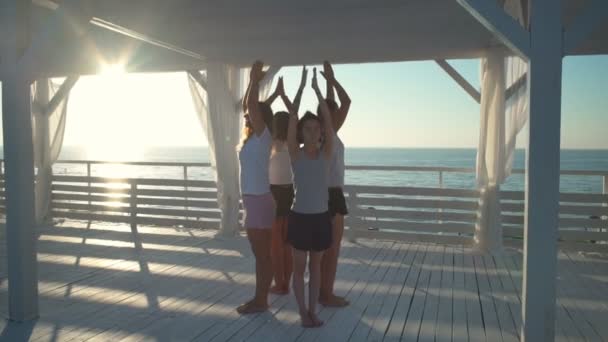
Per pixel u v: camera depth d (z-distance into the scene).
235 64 5.93
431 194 5.62
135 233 6.21
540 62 2.12
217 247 5.37
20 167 2.97
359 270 4.39
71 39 2.93
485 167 5.11
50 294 3.64
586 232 5.17
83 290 3.74
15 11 2.90
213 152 6.17
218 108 5.86
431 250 5.24
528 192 2.18
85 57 5.56
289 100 3.42
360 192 5.84
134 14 3.72
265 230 3.13
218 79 5.81
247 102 3.02
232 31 4.22
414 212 5.69
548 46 2.12
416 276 4.18
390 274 4.25
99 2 3.31
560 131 2.12
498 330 2.91
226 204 6.01
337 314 3.19
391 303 3.43
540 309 2.20
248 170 3.08
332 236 3.11
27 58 2.89
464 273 4.29
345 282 3.99
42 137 6.88
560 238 5.27
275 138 3.27
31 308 3.09
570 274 4.30
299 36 4.36
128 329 2.92
